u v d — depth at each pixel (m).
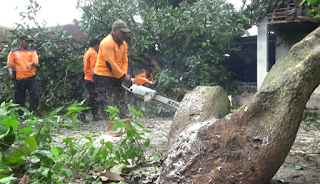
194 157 1.75
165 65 8.27
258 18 7.68
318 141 3.89
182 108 2.46
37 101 6.09
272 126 1.77
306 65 1.86
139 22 7.35
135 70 9.02
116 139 3.67
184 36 7.98
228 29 7.16
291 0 7.41
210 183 1.64
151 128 5.04
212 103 2.39
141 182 2.21
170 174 1.75
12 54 5.84
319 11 4.36
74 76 7.66
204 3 6.52
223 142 1.77
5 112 1.95
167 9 6.58
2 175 1.56
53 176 1.89
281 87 1.86
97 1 6.98
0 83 7.07
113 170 2.37
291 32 8.62
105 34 7.37
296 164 2.69
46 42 7.20
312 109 6.91
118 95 4.14
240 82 9.58
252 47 10.02
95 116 6.01
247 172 1.65
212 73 8.20
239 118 1.87
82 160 2.37
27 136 2.05
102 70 3.98
